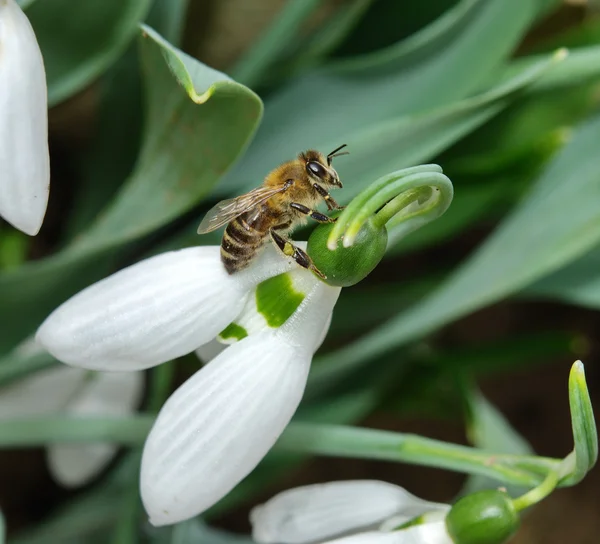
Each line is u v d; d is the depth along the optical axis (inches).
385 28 9.7
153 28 8.9
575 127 9.5
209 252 7.8
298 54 9.8
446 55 8.9
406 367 10.1
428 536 7.9
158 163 8.3
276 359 7.7
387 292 10.4
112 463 10.9
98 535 9.8
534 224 9.1
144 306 7.7
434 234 9.8
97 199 9.9
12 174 7.6
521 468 8.0
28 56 7.6
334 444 8.3
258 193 7.9
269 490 12.1
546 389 12.7
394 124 8.4
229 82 7.5
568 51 9.3
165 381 9.0
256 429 7.7
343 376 9.8
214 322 7.7
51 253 11.4
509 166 9.6
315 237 7.7
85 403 10.0
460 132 8.5
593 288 9.4
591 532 12.0
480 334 12.7
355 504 8.1
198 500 7.6
